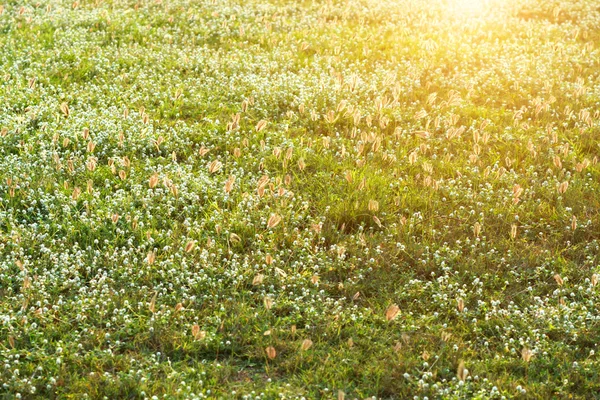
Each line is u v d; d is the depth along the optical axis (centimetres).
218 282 716
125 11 1546
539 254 780
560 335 664
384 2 1688
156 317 664
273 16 1559
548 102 1103
